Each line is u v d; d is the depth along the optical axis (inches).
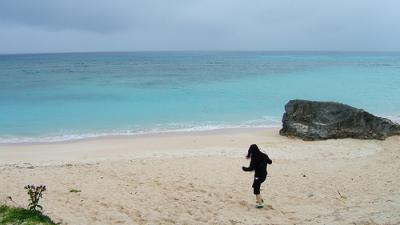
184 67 3946.9
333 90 1914.4
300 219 442.3
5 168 695.1
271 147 864.9
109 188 569.6
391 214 434.3
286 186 578.2
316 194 538.0
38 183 589.6
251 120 1238.9
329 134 940.0
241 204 502.6
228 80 2407.7
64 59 6840.6
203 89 1948.8
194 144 924.6
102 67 4047.7
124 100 1603.1
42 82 2311.8
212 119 1249.4
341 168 681.6
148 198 525.0
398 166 684.7
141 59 6594.5
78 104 1508.4
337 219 426.6
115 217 448.8
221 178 625.6
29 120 1220.5
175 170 675.4
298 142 923.4
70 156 823.7
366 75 2755.9
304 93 1812.3
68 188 566.9
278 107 1454.2
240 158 768.3
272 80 2401.6
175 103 1531.7
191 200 518.3
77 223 423.5
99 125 1157.1
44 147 911.0
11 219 371.6
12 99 1622.8
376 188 558.9
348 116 947.3
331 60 5620.1
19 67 4101.9
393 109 1413.6
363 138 924.6
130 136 1025.5
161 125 1161.4
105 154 837.2
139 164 720.3
